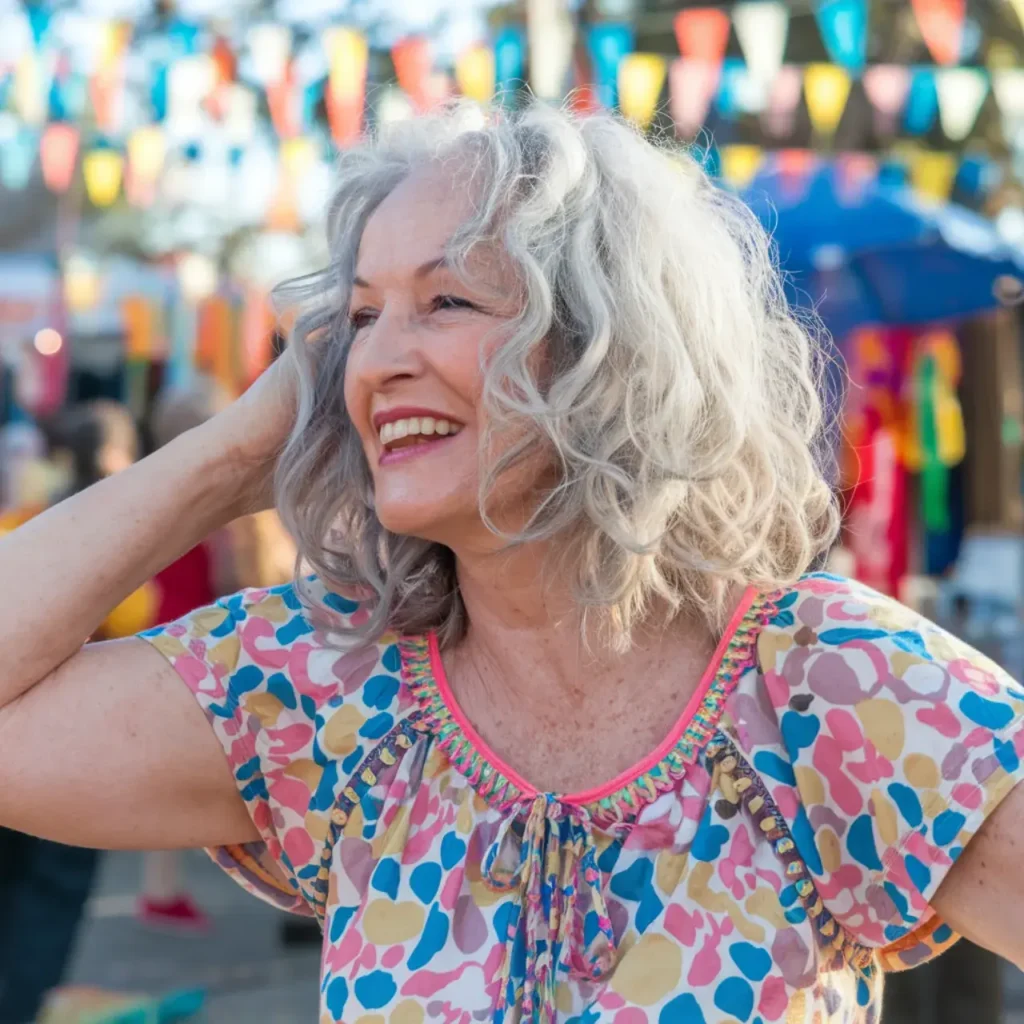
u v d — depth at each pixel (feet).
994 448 24.18
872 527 20.29
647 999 4.79
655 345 5.01
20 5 20.40
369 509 5.70
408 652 5.65
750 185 16.80
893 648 4.94
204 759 5.64
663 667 5.35
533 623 5.38
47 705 5.55
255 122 24.64
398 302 5.27
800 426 5.75
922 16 17.60
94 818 5.58
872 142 28.14
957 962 12.61
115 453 17.11
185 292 32.71
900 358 22.36
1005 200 27.71
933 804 4.71
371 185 5.67
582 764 5.29
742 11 16.56
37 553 5.65
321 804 5.53
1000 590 17.79
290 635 5.72
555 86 18.58
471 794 5.30
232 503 6.12
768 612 5.25
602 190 5.21
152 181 23.11
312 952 18.56
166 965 17.83
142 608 15.58
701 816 5.04
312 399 5.78
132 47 21.91
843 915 4.91
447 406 5.20
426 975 5.05
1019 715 4.75
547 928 5.02
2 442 25.63
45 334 32.30
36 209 37.58
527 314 5.07
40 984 13.74
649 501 5.02
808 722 5.01
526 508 5.24
